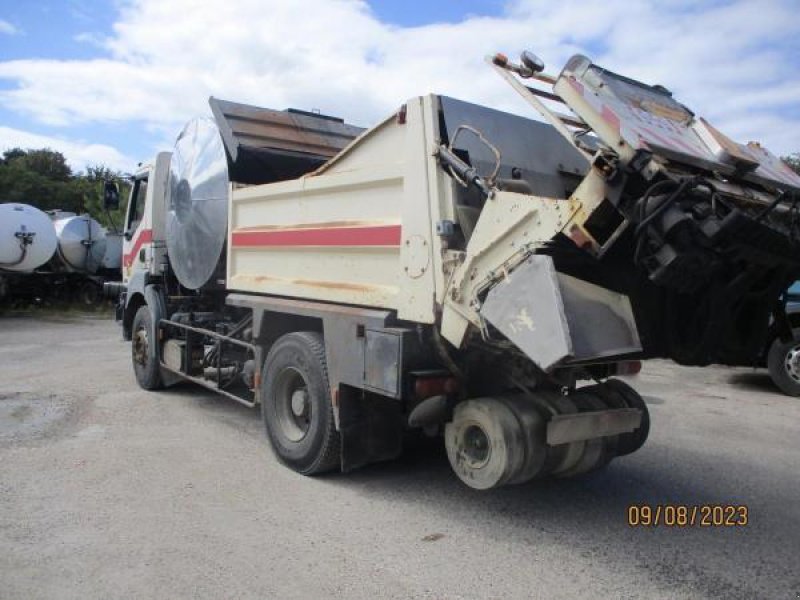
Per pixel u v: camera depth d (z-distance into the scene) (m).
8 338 13.91
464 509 4.47
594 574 3.58
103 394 7.88
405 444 5.58
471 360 4.40
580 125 3.84
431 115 4.18
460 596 3.32
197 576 3.45
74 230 21.83
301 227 5.37
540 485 4.99
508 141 4.62
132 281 8.59
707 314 3.93
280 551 3.77
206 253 6.81
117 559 3.62
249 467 5.24
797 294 8.88
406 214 4.32
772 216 3.75
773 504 4.68
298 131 6.99
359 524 4.18
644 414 4.85
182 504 4.43
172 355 7.46
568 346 3.22
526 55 3.87
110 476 4.94
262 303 5.63
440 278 4.07
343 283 4.92
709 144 3.78
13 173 40.22
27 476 4.90
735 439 6.45
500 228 3.76
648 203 3.31
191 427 6.41
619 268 3.89
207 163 6.80
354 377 4.57
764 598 3.36
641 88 4.07
